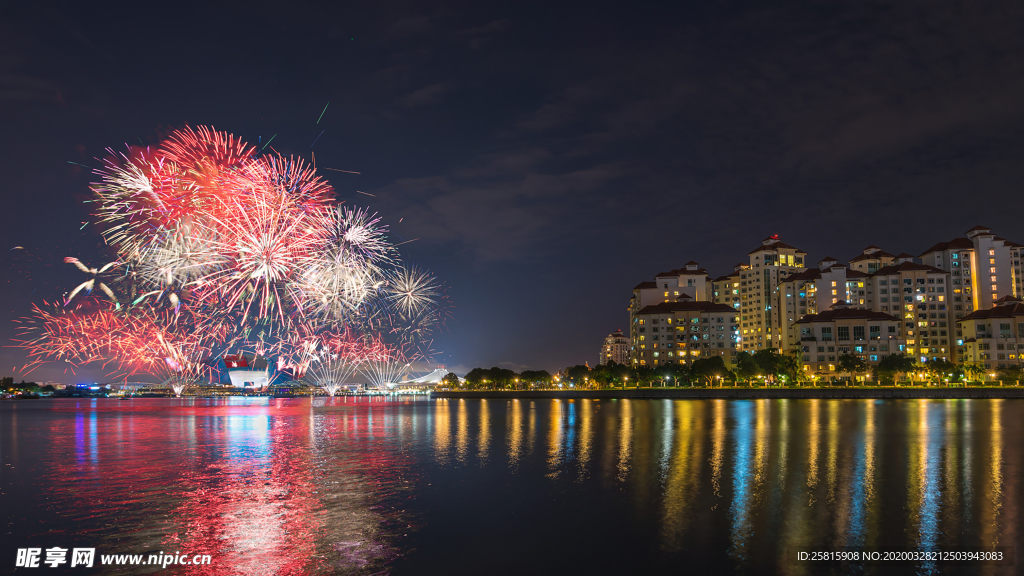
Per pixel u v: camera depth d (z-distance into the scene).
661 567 25.70
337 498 39.19
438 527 31.81
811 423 95.50
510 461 55.53
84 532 31.34
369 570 25.52
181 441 77.56
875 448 61.75
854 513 33.91
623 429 88.69
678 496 38.66
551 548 28.25
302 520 33.41
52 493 41.50
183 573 25.30
